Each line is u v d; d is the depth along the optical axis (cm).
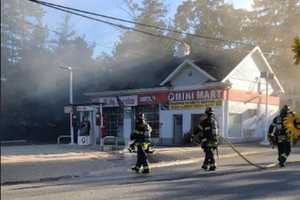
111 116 3253
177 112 2953
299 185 1012
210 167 1330
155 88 2975
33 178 1161
